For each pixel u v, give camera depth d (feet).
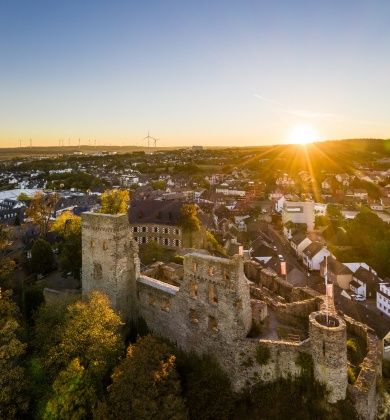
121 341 164.04
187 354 165.68
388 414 142.10
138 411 126.93
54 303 198.90
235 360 147.33
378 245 423.64
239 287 145.89
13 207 648.79
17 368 149.69
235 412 143.54
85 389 140.67
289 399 135.74
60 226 345.51
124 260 182.39
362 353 149.79
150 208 376.27
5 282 268.00
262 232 538.06
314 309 166.09
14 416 143.64
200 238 361.71
